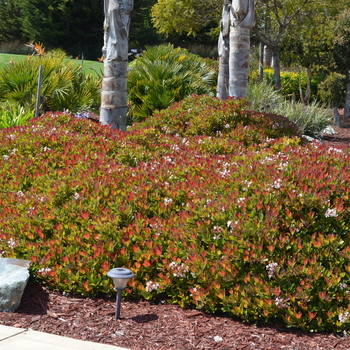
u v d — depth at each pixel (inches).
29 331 131.7
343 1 743.7
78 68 548.7
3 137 272.2
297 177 165.5
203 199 165.2
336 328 135.3
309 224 150.5
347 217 155.9
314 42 693.3
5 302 146.0
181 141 278.8
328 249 145.1
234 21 424.2
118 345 126.4
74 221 173.9
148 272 157.5
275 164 186.5
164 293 157.0
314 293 139.4
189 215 164.1
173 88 513.0
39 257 166.2
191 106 373.1
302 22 722.8
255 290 138.9
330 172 172.2
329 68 691.4
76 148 245.8
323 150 207.5
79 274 160.6
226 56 503.8
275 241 144.6
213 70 657.6
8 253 169.6
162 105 492.4
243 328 137.4
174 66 546.3
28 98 469.7
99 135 277.6
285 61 756.0
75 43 1562.5
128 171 201.3
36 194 201.2
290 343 128.9
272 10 723.4
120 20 326.6
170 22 823.7
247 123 338.6
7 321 139.9
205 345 127.0
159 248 155.9
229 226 151.4
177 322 140.5
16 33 1626.5
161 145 262.5
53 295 158.1
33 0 1494.8
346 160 189.8
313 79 904.3
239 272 147.0
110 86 334.3
